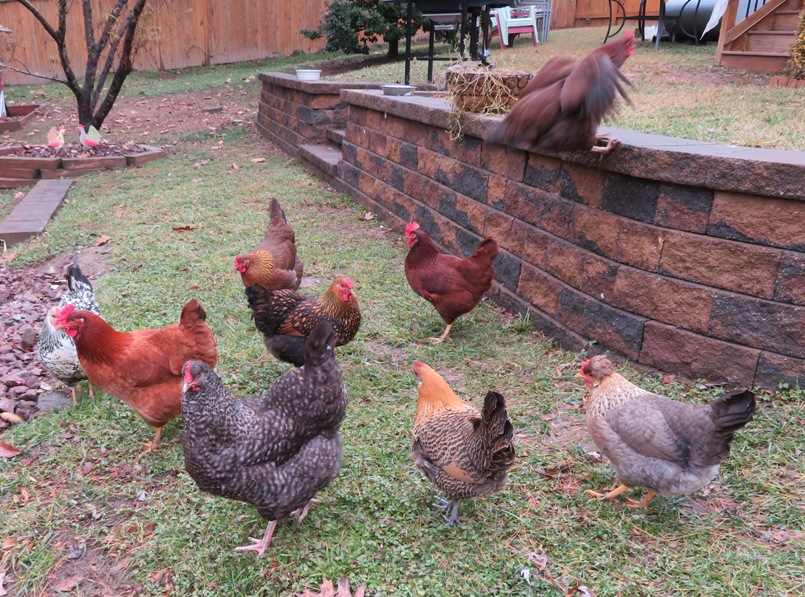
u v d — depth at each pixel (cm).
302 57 1165
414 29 936
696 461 175
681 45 709
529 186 302
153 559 183
